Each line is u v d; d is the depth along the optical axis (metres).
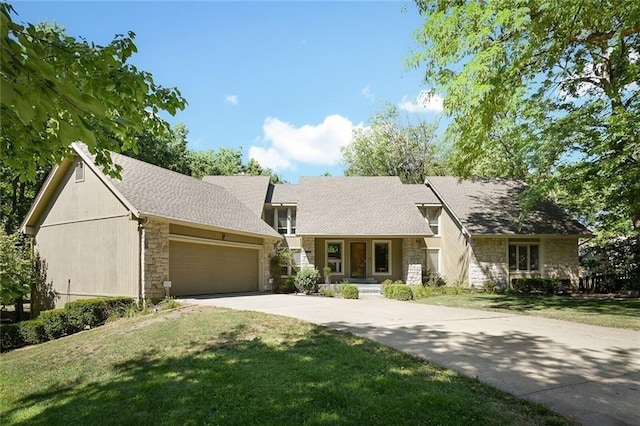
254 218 19.94
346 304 13.73
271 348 7.04
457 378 5.43
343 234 20.83
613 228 19.67
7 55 2.07
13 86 2.06
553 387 5.18
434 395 4.74
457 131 14.55
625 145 13.21
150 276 13.00
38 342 10.88
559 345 7.46
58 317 11.23
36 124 2.59
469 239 20.84
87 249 14.35
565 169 15.11
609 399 4.78
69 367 7.07
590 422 4.16
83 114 2.33
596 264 20.91
